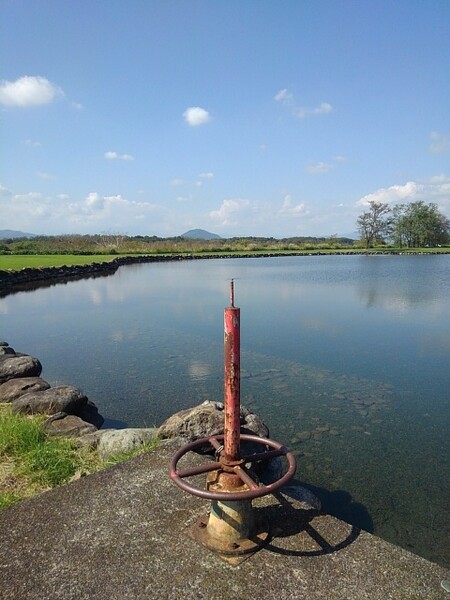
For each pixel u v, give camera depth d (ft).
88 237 184.03
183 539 7.09
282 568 6.44
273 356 25.58
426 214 238.48
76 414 15.72
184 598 5.94
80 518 7.69
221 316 39.58
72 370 23.59
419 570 6.42
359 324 35.19
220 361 24.95
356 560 6.61
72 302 50.49
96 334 32.73
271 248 213.87
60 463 11.02
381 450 14.34
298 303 46.88
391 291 57.52
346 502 11.59
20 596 6.03
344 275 84.84
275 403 18.29
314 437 15.21
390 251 205.77
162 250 177.99
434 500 11.69
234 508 6.84
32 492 9.87
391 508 11.36
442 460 13.73
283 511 7.85
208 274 89.45
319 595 5.96
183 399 19.24
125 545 6.98
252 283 69.05
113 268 105.19
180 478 6.45
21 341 30.81
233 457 6.89
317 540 7.06
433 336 30.78
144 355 26.43
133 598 5.97
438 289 59.77
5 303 50.42
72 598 5.99
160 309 44.06
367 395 19.24
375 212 243.81
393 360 24.73
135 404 18.71
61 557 6.76
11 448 11.73
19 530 7.41
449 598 5.94
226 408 6.84
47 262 99.50
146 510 7.88
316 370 22.88
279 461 12.59
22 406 14.99
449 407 17.90
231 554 6.67
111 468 9.36
